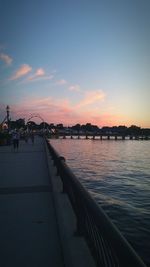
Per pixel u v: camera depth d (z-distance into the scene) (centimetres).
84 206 491
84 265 417
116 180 4125
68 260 491
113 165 6266
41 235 681
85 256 445
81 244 490
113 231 292
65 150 11050
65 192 862
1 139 4778
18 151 3425
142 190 3303
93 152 10394
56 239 655
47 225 748
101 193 3109
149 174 4841
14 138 3681
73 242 502
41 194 1097
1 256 576
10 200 1010
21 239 657
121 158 8162
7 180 1402
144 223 1942
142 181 4056
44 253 587
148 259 1358
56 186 977
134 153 10494
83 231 532
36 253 588
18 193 1117
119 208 2377
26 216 823
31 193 1116
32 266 534
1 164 2083
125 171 5247
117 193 3111
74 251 464
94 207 379
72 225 574
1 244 632
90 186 3566
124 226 1878
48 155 2292
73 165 6038
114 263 310
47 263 546
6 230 715
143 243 1561
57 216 762
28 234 687
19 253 587
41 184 1287
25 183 1319
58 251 595
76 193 549
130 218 2073
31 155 2850
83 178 4256
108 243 313
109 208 2381
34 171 1720
